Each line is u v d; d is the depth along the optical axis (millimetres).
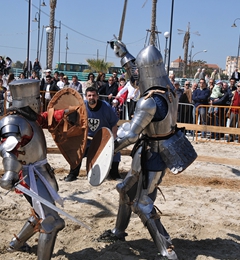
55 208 3375
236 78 14008
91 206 5652
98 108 6363
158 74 3908
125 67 4227
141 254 4082
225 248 4352
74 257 3977
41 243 3412
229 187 7043
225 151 10773
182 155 3879
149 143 3939
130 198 4168
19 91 3557
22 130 3455
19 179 3615
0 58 21234
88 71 29156
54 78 14281
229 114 11656
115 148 3895
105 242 4316
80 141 4012
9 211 5242
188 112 12430
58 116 3938
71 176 6832
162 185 6891
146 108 3750
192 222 5027
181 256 4051
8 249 3990
